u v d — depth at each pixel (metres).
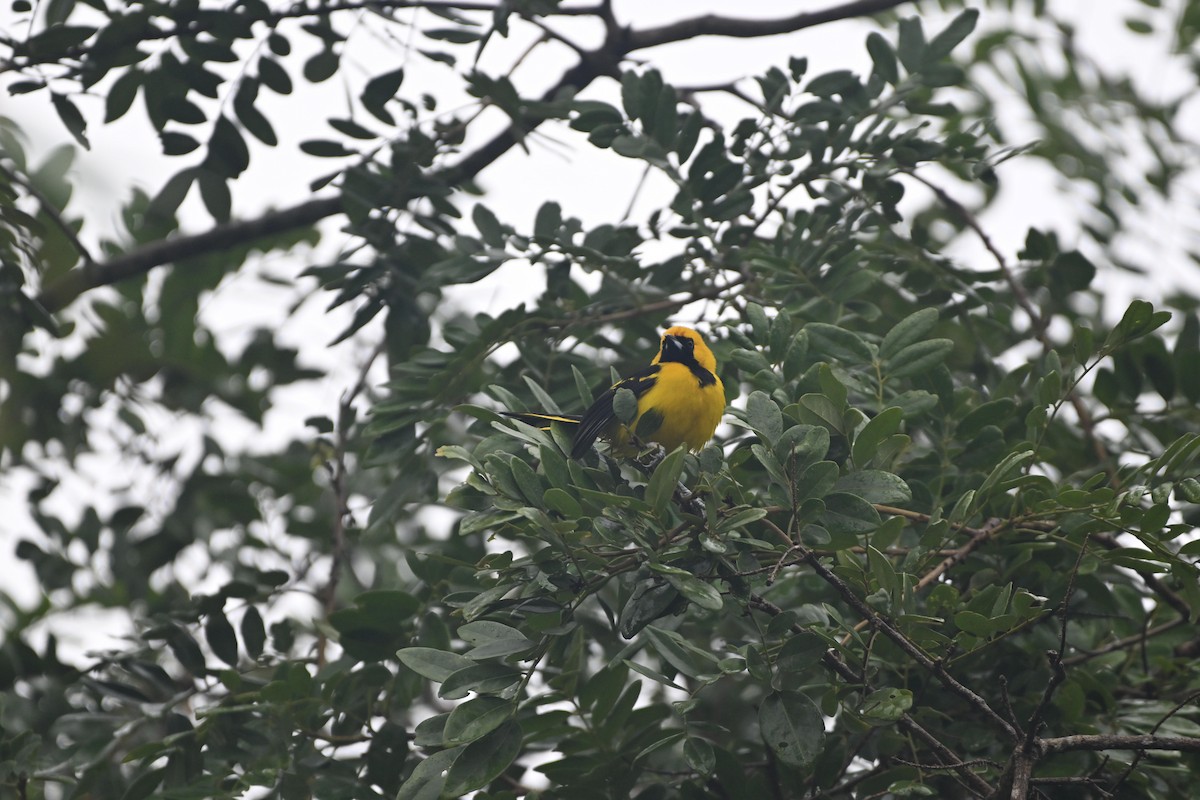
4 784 10.39
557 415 9.46
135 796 10.02
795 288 11.30
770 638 8.21
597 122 11.77
